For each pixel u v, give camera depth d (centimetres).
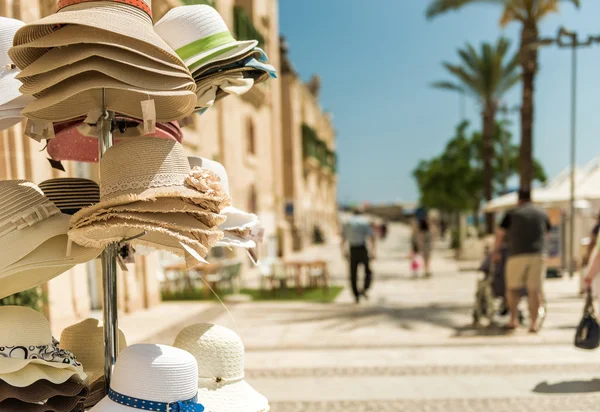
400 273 1945
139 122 296
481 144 3916
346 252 1191
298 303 1161
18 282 255
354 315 988
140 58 216
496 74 2772
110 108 254
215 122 1589
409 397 502
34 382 221
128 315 990
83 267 781
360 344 738
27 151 662
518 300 798
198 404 221
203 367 253
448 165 4066
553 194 1599
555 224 1568
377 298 1246
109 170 218
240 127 1830
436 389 525
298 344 744
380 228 4934
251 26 1808
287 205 3195
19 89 229
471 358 643
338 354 681
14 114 253
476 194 3953
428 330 831
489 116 2870
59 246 228
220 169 303
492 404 476
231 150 1709
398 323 898
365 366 617
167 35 265
